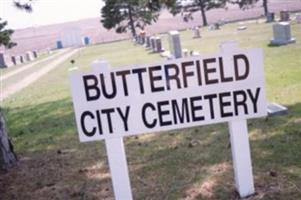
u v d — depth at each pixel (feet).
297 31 75.56
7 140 19.63
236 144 13.05
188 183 15.46
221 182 15.07
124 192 12.82
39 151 22.71
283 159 16.42
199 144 20.13
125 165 12.63
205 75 12.17
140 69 12.03
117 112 12.25
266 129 20.74
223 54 12.09
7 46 57.16
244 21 157.28
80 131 12.28
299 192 13.44
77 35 243.81
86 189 16.25
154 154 19.57
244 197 13.48
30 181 17.76
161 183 15.85
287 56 46.34
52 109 36.27
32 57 146.20
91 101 12.12
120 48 115.44
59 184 17.11
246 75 12.22
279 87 30.86
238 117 12.50
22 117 34.78
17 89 58.08
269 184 14.24
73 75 11.98
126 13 173.68
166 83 12.16
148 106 12.25
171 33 53.93
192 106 12.32
